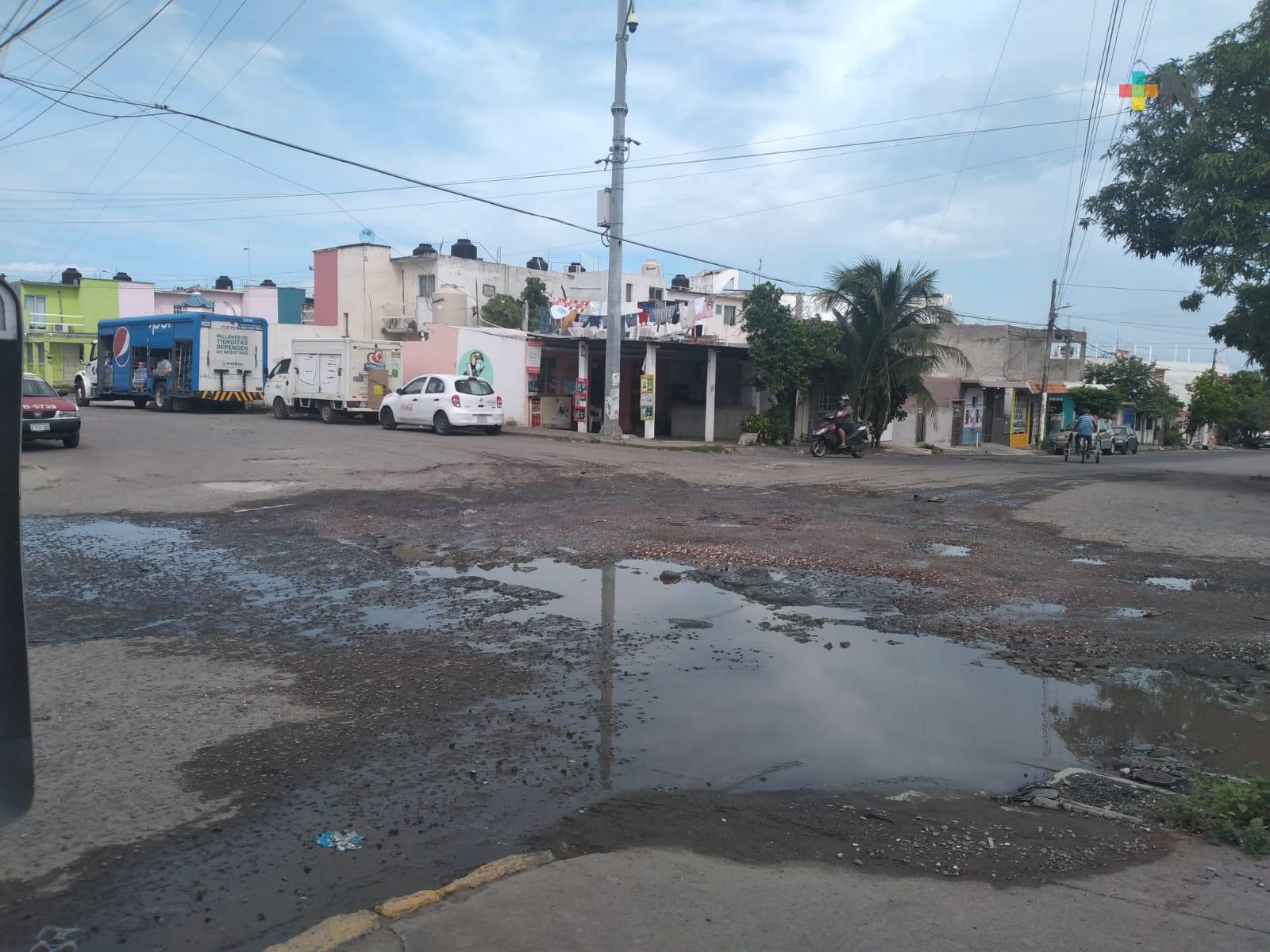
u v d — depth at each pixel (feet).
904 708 17.22
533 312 137.08
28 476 46.60
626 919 9.95
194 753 14.37
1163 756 15.31
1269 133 51.01
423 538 32.83
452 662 19.19
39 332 162.50
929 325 91.09
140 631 21.07
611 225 84.53
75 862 11.05
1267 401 202.90
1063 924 10.06
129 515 36.58
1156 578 28.55
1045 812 13.17
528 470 54.65
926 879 11.07
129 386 104.73
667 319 93.09
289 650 19.85
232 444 63.77
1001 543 34.19
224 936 9.54
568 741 15.21
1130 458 113.60
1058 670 19.52
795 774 14.21
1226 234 50.03
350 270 143.74
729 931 9.74
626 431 103.91
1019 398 141.49
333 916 9.93
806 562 29.45
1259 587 27.35
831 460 74.95
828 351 89.45
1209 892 10.86
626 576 27.37
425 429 88.38
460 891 10.43
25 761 7.27
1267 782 13.69
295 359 96.43
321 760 14.19
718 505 42.45
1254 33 51.24
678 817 12.62
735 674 18.88
